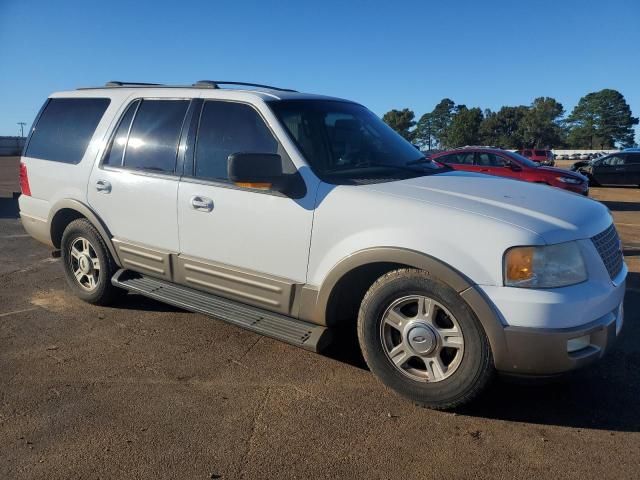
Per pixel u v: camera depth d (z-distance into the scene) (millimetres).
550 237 2986
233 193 3883
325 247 3490
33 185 5414
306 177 3617
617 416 3277
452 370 3191
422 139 103750
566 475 2723
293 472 2742
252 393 3529
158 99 4570
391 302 3334
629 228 10969
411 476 2719
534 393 3545
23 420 3189
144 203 4422
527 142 102375
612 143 113438
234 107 4086
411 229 3189
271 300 3779
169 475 2713
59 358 4035
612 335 3162
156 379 3711
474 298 2998
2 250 7590
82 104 5191
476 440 3023
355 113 4473
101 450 2906
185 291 4352
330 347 4246
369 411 3314
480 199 3318
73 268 5246
